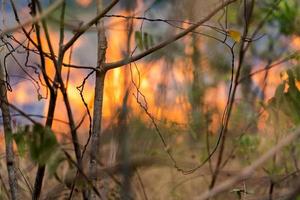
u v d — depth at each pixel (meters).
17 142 8.55
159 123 11.02
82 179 8.98
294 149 10.05
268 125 9.61
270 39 11.43
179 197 11.09
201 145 11.44
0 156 9.86
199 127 11.59
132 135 10.55
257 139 10.80
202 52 11.91
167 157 10.86
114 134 9.64
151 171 11.46
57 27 9.00
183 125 11.27
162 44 9.12
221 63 12.02
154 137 10.80
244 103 11.52
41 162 8.45
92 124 9.46
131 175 9.95
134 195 9.85
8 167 9.36
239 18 10.30
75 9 9.29
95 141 9.19
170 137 11.09
